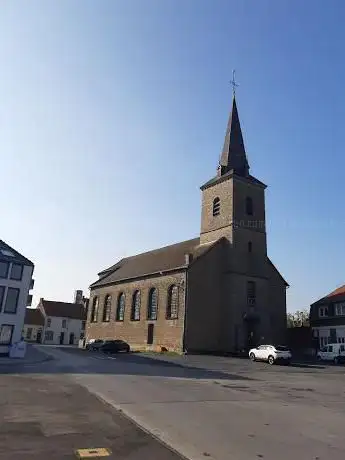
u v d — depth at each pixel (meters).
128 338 46.78
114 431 7.98
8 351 30.95
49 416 9.20
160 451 6.72
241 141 47.38
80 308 79.31
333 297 44.69
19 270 33.06
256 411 10.67
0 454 6.30
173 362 29.03
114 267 60.12
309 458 6.63
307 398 13.86
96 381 16.12
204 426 8.65
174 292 41.28
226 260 41.72
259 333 40.81
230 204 42.84
